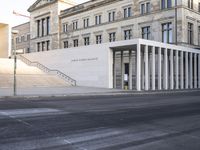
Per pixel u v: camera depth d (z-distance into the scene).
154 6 44.84
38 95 21.23
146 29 46.38
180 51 38.66
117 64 45.56
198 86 41.78
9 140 7.18
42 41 68.94
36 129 8.61
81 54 38.19
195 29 44.06
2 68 38.69
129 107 15.11
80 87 34.16
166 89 35.06
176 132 8.67
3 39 50.91
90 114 12.11
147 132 8.59
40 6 69.25
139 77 31.45
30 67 43.69
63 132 8.28
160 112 13.30
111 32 52.09
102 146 6.79
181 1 41.25
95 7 55.78
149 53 40.22
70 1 66.38
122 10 50.44
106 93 25.61
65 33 63.03
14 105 15.03
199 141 7.52
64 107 14.45
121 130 8.78
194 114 12.77
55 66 43.12
